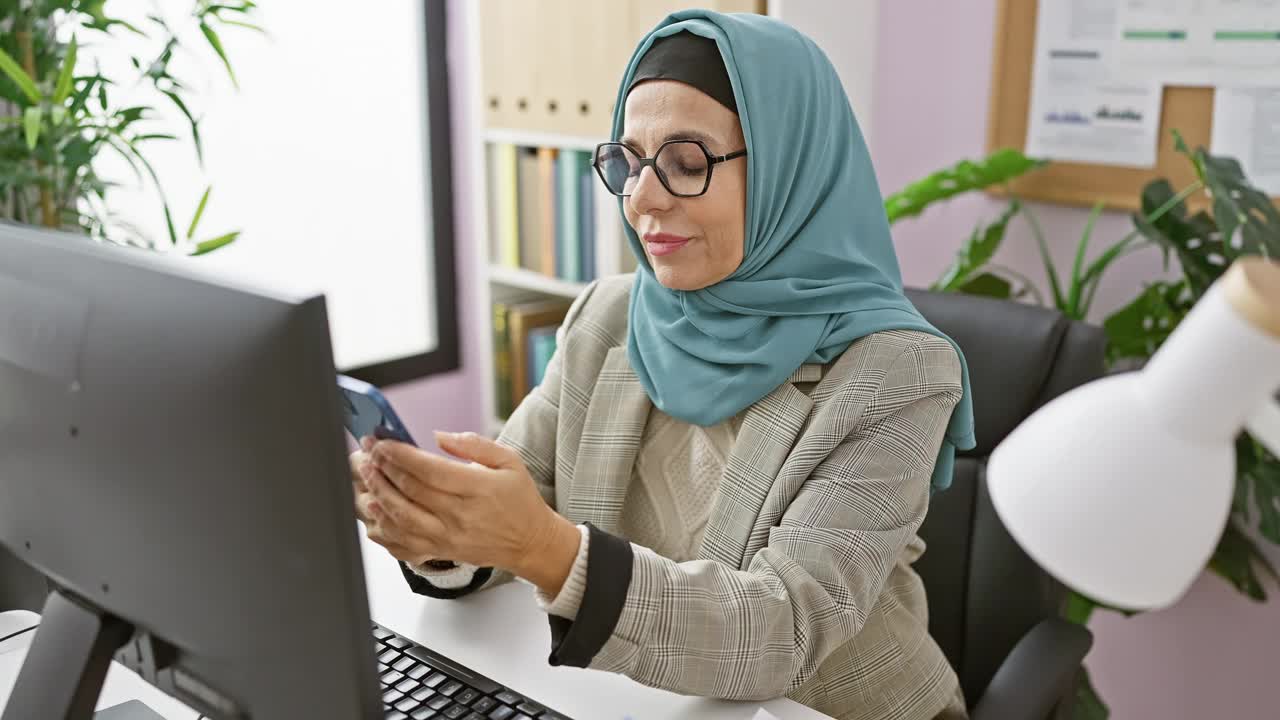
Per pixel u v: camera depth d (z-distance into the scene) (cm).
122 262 78
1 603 106
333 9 303
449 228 335
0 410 87
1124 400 56
